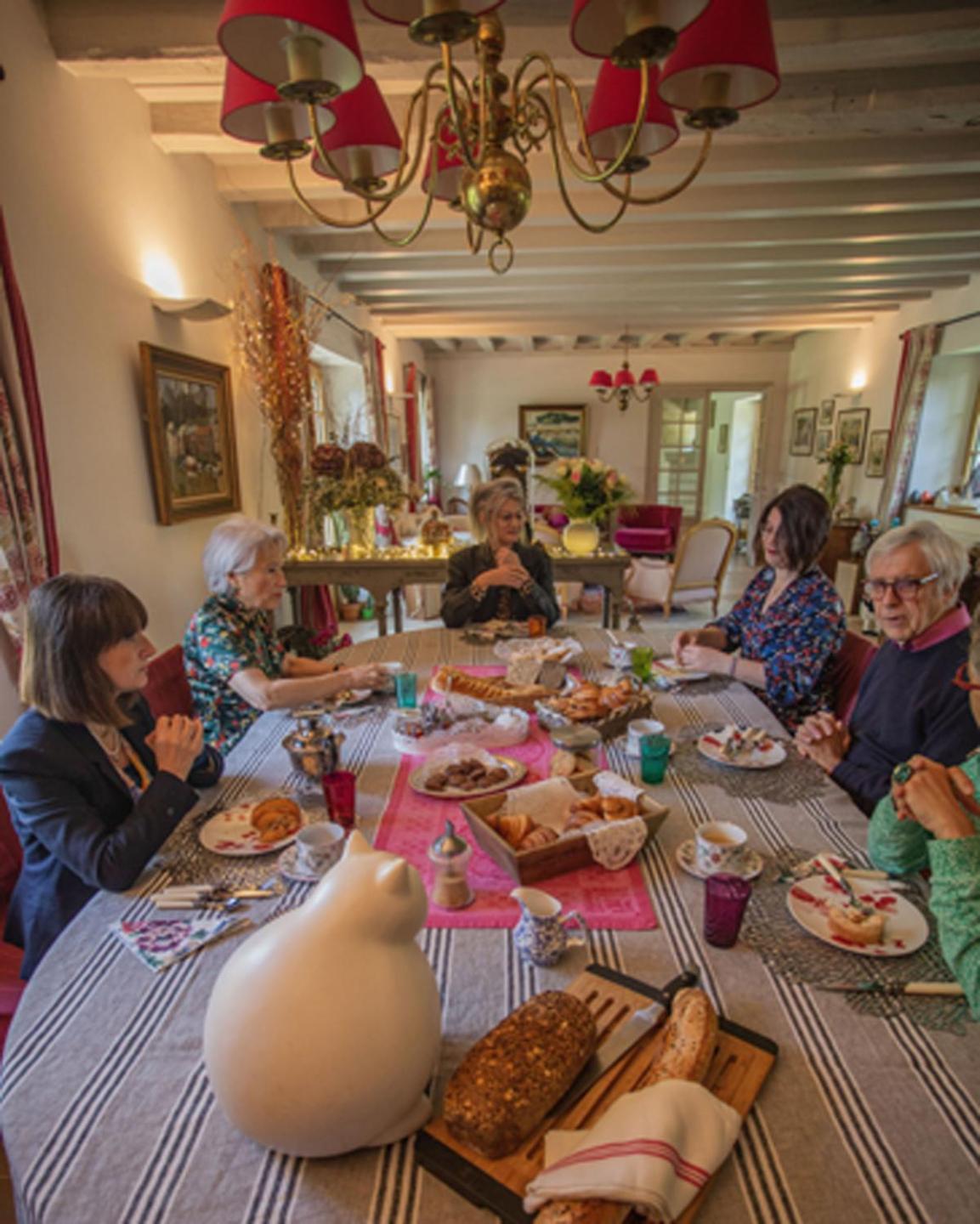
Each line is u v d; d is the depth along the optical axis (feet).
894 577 4.09
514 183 3.77
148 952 2.65
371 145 4.49
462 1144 1.86
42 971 2.59
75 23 6.39
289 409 11.51
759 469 28.84
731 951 2.64
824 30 6.46
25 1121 1.98
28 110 6.15
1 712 5.70
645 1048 2.14
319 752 4.02
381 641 7.30
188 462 9.04
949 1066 2.12
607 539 22.21
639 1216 1.65
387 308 19.06
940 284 16.78
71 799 3.26
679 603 17.02
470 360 28.78
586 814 3.35
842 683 5.82
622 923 2.81
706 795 3.90
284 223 11.80
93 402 7.14
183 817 3.54
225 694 5.45
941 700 4.02
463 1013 2.35
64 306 6.66
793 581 6.00
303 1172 1.83
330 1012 1.74
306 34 3.05
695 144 9.76
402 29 6.70
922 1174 1.80
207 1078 2.12
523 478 16.33
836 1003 2.38
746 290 17.75
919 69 7.80
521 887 3.06
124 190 7.72
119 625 3.37
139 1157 1.87
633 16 2.97
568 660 6.23
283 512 12.79
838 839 3.43
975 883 2.32
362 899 1.83
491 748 4.55
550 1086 1.90
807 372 26.30
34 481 5.77
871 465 20.93
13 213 5.95
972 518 15.42
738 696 5.48
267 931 1.92
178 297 8.95
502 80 3.81
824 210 11.70
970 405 17.56
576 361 28.50
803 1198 1.74
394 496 11.11
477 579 7.57
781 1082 2.07
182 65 6.64
